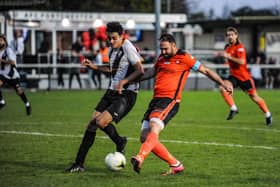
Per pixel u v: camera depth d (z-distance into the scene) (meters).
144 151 19.86
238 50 37.34
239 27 90.19
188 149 26.86
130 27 75.50
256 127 35.38
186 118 40.34
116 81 22.36
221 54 37.19
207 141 29.36
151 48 85.50
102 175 21.09
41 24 75.88
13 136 31.16
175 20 82.50
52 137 30.78
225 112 44.66
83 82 77.81
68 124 36.50
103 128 22.36
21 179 20.47
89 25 78.00
